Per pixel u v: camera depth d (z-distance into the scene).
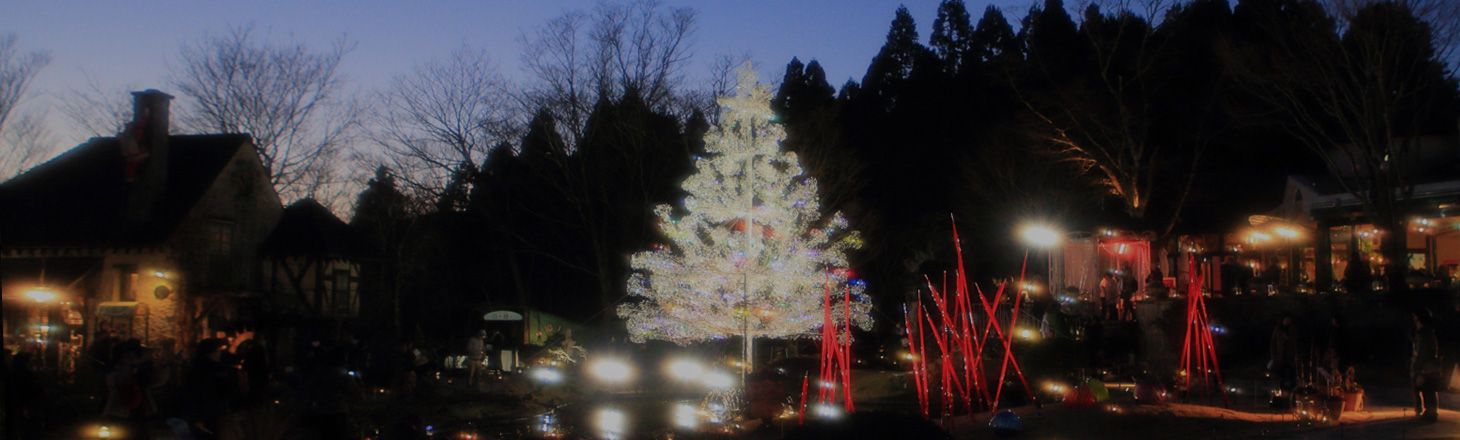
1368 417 13.09
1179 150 37.16
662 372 26.36
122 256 28.08
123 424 12.91
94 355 17.25
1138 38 37.09
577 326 37.75
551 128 35.25
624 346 30.00
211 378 11.62
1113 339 21.05
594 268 41.75
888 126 50.78
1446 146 29.77
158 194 29.38
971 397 15.65
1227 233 33.28
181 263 27.77
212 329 28.03
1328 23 25.47
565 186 37.94
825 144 35.91
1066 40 44.75
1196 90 36.84
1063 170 37.94
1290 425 12.45
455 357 27.88
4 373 9.49
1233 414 13.41
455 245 42.88
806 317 24.64
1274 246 32.06
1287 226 30.56
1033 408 14.20
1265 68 27.97
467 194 39.34
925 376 14.46
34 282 26.77
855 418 9.73
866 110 51.62
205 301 28.14
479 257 43.38
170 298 27.67
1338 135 32.91
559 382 24.20
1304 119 30.78
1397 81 27.02
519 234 41.16
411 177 37.12
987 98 47.84
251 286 31.61
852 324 26.89
